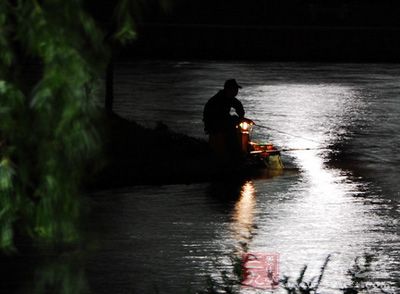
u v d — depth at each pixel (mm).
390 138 56219
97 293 24172
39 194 9539
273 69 100875
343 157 49250
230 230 32031
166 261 27594
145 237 30609
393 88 84875
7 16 9117
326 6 130375
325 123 62031
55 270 26266
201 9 127312
